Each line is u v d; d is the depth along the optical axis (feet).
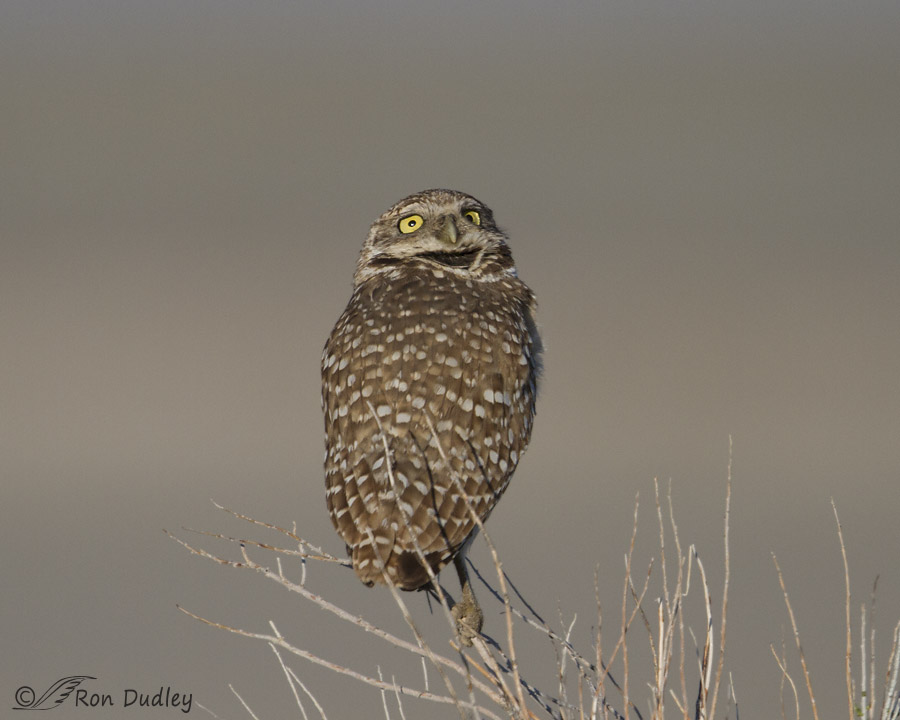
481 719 18.25
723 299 236.02
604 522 96.07
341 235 452.76
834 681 54.29
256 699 60.08
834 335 197.77
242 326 220.84
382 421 22.65
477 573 20.72
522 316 25.72
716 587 67.67
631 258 320.09
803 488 112.16
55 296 264.11
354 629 66.03
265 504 109.19
